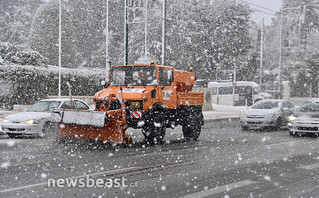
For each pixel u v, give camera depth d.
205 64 56.97
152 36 54.19
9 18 68.44
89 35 65.69
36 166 8.94
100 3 66.88
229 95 41.78
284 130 19.48
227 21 59.97
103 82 13.69
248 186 7.31
